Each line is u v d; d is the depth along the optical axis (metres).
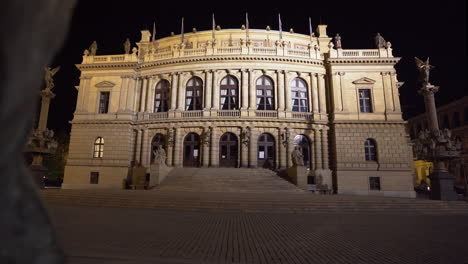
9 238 1.31
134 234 9.92
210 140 35.03
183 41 40.41
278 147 34.88
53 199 20.08
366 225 12.85
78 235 9.48
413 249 8.47
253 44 40.53
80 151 36.03
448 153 21.70
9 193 1.33
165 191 24.73
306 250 8.25
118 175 35.16
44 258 1.45
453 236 10.45
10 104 1.25
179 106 36.75
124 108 37.16
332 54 37.00
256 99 36.75
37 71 1.38
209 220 13.69
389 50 36.28
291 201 18.41
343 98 35.53
